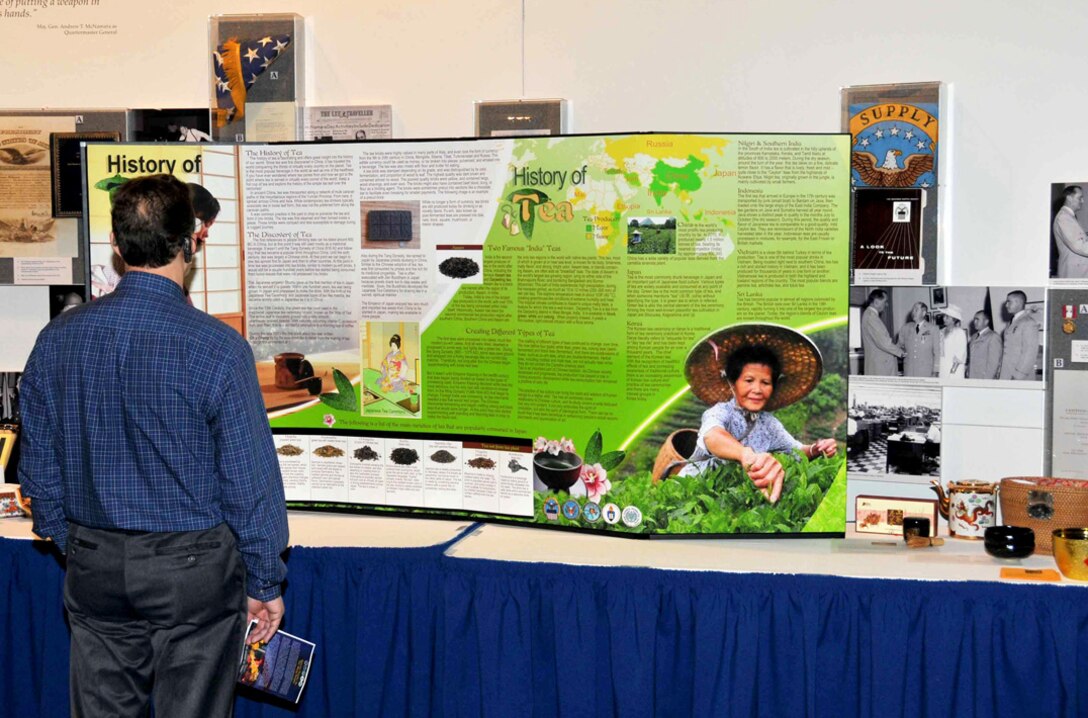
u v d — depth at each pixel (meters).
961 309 2.57
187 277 2.57
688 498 2.47
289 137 2.88
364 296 2.62
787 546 2.43
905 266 2.59
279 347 2.67
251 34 2.88
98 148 2.62
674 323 2.43
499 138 2.51
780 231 2.41
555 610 2.26
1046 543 2.38
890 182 2.57
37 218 2.99
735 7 2.65
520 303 2.52
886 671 2.15
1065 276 2.50
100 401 1.94
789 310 2.43
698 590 2.21
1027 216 2.52
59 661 2.46
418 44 2.85
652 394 2.45
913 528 2.42
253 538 1.98
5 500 2.67
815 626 2.18
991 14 2.50
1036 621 2.12
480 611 2.28
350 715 2.40
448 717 2.30
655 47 2.71
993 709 2.14
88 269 2.62
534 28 2.78
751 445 2.45
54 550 2.46
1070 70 2.46
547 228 2.48
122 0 2.99
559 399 2.51
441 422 2.61
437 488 2.63
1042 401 2.54
